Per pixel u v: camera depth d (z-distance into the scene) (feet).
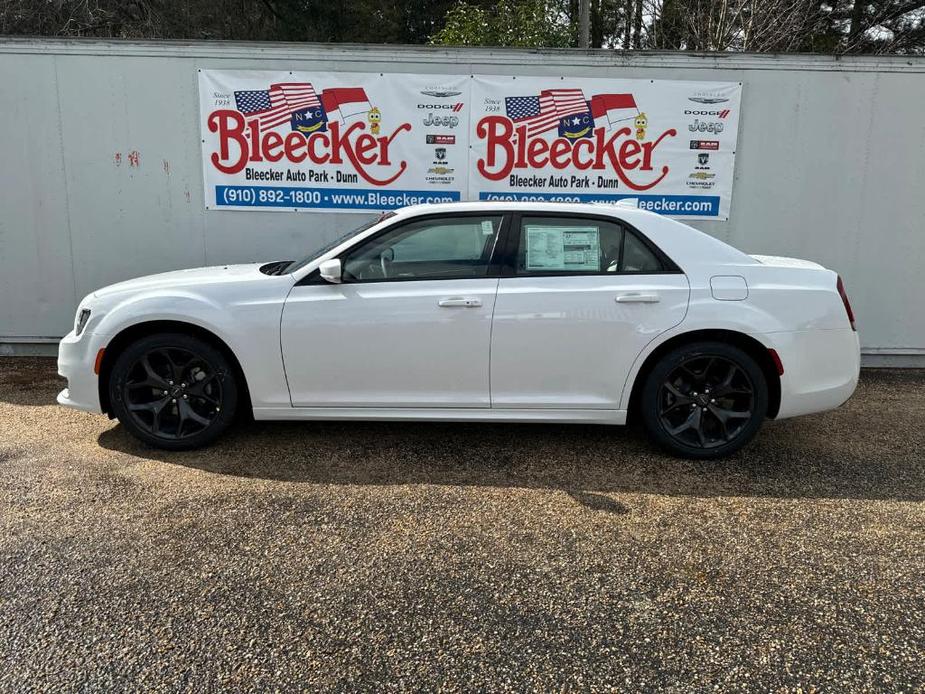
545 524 10.71
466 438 14.55
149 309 12.90
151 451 13.53
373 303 12.77
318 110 20.30
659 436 13.17
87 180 20.59
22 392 17.71
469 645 7.81
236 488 11.90
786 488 12.17
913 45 61.31
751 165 20.52
